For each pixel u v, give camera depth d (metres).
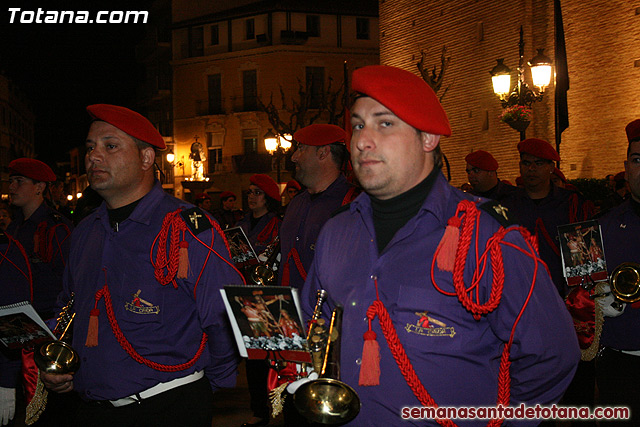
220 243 3.12
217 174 40.81
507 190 6.50
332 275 2.51
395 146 2.31
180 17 42.41
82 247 3.28
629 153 3.66
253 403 6.32
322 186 5.41
